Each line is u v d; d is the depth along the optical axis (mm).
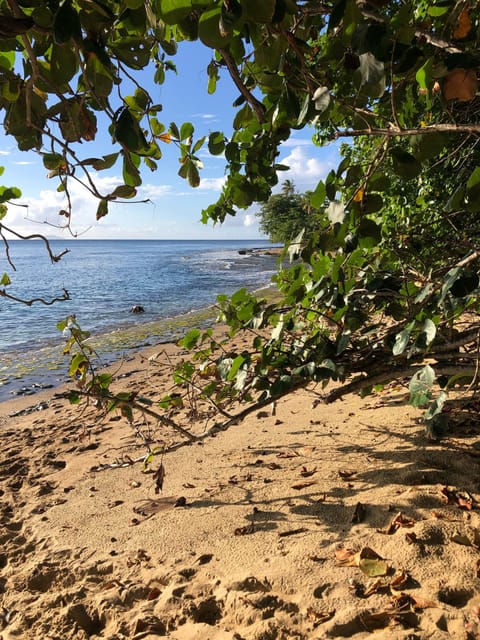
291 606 2359
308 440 4309
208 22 1286
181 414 6078
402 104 2383
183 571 2754
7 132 1565
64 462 5098
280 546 2812
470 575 2340
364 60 1531
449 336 3162
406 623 2145
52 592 2891
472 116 3410
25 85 1395
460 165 3912
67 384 9438
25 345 13789
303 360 3215
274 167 2779
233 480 3773
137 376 9266
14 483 4664
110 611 2578
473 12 2062
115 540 3252
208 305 21141
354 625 2176
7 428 6805
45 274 43188
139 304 22312
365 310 3271
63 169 1648
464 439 3666
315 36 2395
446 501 2918
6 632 2543
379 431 4191
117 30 1668
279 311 3314
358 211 2176
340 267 2807
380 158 2070
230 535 3035
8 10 1369
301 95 2293
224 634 2289
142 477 4254
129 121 1444
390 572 2445
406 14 1510
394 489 3166
